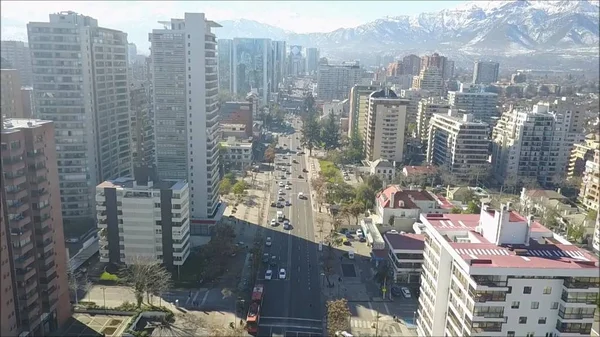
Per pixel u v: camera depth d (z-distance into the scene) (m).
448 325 113.50
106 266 174.38
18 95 138.50
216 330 136.25
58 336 135.00
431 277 121.69
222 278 173.12
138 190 167.00
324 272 180.00
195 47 196.88
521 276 98.00
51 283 133.75
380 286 171.62
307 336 140.12
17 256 121.88
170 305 154.38
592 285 97.50
